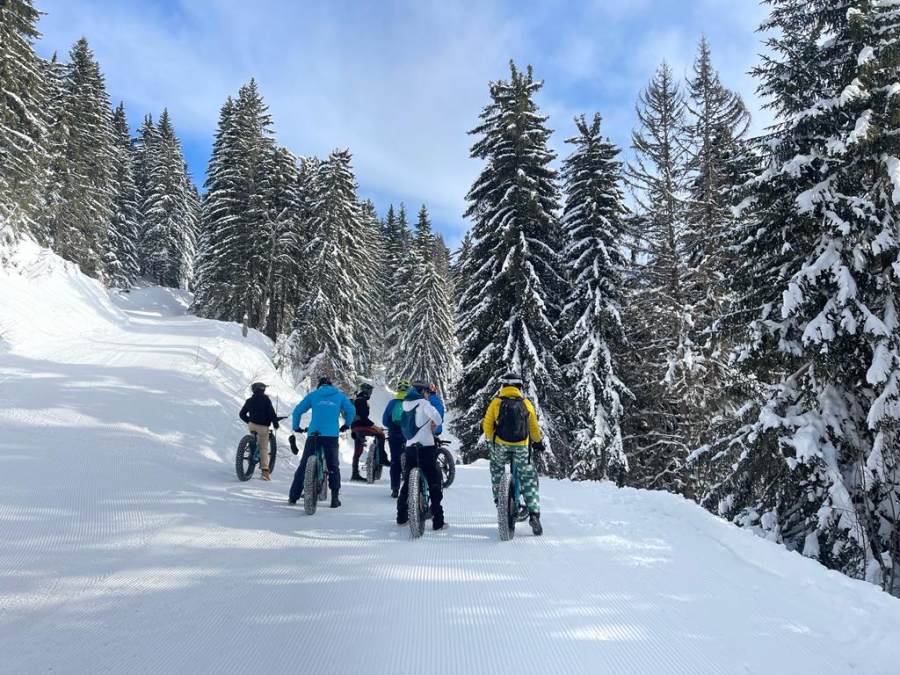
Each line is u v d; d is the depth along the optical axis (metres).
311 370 27.89
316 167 36.12
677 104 18.52
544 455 16.98
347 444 18.34
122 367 15.19
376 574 4.70
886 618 3.88
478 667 3.21
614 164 18.89
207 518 6.04
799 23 10.34
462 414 19.94
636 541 5.93
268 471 8.77
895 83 8.78
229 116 40.16
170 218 54.88
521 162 18.58
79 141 36.62
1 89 23.28
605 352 17.42
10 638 3.28
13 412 9.11
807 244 9.84
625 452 18.70
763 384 10.95
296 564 4.86
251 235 33.47
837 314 8.89
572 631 3.71
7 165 23.38
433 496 6.27
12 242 23.70
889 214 8.91
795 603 4.30
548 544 5.76
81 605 3.79
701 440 16.11
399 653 3.34
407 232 61.16
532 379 17.19
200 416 11.96
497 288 18.50
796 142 9.93
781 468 9.97
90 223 38.25
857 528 8.33
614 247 18.56
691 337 15.54
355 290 31.69
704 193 17.17
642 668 3.26
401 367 42.22
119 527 5.39
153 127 65.38
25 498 5.73
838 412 9.25
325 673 3.08
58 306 21.83
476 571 4.84
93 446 8.12
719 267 15.74
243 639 3.44
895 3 8.88
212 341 22.78
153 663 3.09
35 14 24.94
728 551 5.59
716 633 3.75
